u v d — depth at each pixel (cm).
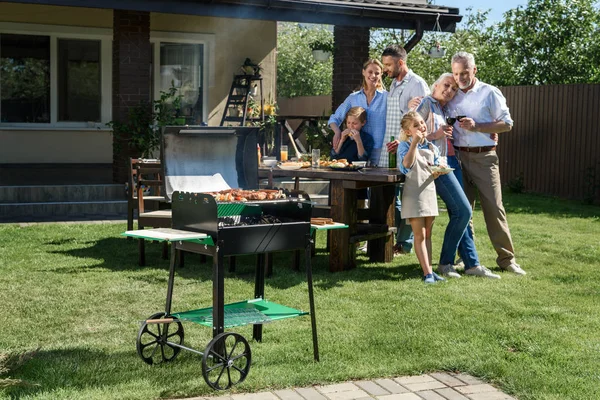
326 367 381
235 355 397
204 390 347
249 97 1255
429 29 1064
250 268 636
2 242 710
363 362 391
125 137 993
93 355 396
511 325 463
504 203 1171
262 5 938
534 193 1344
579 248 748
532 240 794
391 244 682
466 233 621
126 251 689
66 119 1271
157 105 1035
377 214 680
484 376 374
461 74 603
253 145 511
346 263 635
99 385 350
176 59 1262
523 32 1703
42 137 1257
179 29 1241
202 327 452
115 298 518
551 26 1656
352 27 1122
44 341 420
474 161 633
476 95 617
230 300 518
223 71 1264
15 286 544
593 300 534
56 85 1251
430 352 409
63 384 349
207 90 1263
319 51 1342
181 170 489
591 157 1238
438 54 1095
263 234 382
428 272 589
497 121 611
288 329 448
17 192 925
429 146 595
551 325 466
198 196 375
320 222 441
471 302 521
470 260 622
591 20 1650
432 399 344
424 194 582
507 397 349
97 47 1268
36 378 356
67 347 408
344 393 350
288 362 390
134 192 712
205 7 920
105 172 1149
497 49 1755
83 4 859
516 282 592
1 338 422
